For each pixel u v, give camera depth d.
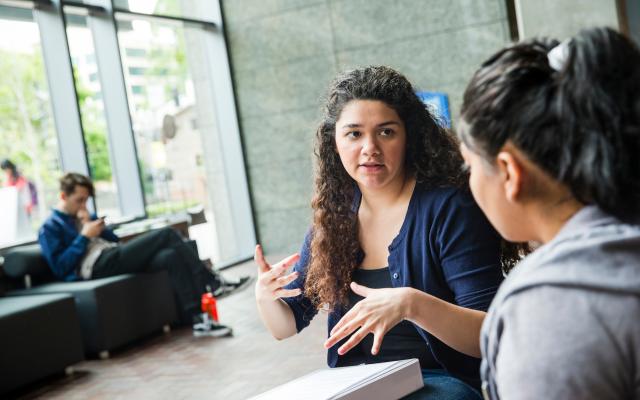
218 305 6.21
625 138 0.66
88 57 7.10
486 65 0.75
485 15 7.62
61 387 4.41
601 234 0.67
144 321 5.41
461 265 1.39
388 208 1.50
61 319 4.65
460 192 1.42
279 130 8.88
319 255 1.55
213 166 8.77
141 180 7.44
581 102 0.67
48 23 6.62
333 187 1.56
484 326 0.74
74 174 5.68
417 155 1.47
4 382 4.22
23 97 6.38
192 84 8.55
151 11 7.99
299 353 4.40
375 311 1.20
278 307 1.59
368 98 1.41
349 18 8.29
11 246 6.00
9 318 4.30
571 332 0.63
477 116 0.74
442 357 1.36
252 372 4.15
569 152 0.68
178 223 7.05
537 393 0.63
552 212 0.73
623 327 0.62
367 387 1.12
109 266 5.43
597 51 0.67
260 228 9.19
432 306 1.21
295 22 8.59
